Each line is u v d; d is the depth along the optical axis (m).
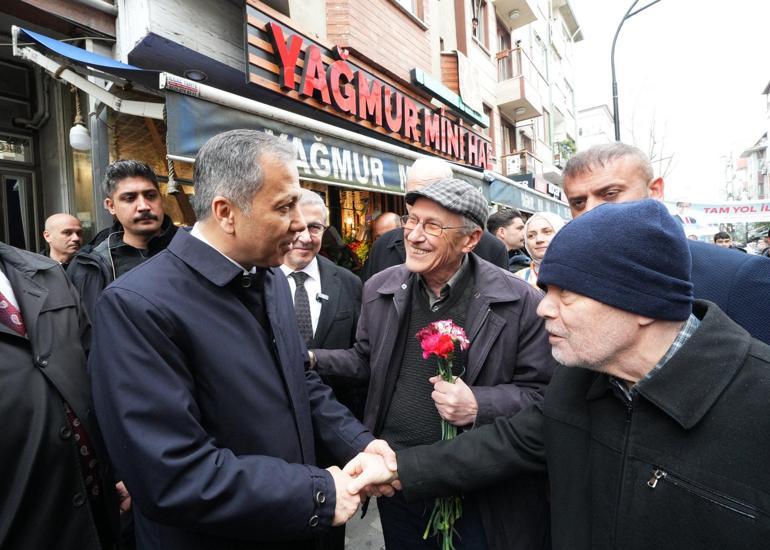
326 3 4.41
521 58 11.50
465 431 1.26
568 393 0.98
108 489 1.38
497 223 4.17
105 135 3.05
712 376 0.73
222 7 3.59
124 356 0.91
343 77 4.26
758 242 16.52
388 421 1.51
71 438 1.25
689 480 0.72
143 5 3.02
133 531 1.68
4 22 3.05
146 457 0.87
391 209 5.98
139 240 2.21
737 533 0.67
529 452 1.09
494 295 1.39
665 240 0.76
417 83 5.60
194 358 0.99
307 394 1.26
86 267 2.10
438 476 1.13
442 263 1.37
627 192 1.40
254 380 1.05
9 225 3.77
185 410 0.91
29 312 1.25
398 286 1.54
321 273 2.17
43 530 1.17
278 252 1.05
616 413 0.87
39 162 3.93
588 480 0.90
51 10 2.82
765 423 0.68
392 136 5.00
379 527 2.53
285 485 0.97
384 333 1.53
